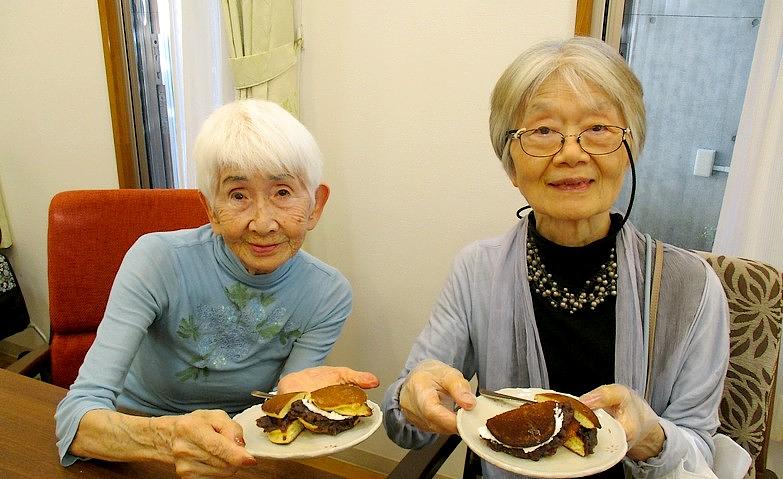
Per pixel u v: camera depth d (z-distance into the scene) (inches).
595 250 38.8
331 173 72.1
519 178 38.2
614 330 39.0
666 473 33.5
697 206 58.0
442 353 42.4
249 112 38.8
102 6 78.5
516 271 41.6
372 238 71.9
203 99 75.2
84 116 87.4
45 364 56.4
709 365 37.6
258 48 67.5
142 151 87.4
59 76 87.4
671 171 58.1
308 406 32.4
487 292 42.9
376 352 75.9
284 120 39.1
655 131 57.7
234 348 45.1
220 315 44.2
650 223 60.4
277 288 44.6
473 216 65.1
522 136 36.5
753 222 51.3
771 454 58.8
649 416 32.4
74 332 57.5
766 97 49.0
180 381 45.1
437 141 64.8
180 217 58.1
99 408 35.2
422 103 64.4
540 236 40.4
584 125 35.1
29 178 96.2
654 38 55.6
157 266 42.0
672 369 37.9
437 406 32.9
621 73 34.8
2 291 94.9
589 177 35.7
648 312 38.0
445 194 66.0
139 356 46.1
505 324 41.4
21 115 93.1
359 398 33.3
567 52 35.2
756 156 50.3
